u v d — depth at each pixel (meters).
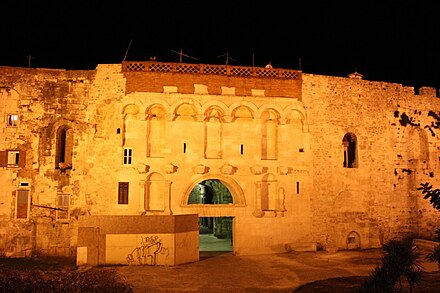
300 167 34.31
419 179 37.34
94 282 16.33
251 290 22.16
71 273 17.25
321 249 34.09
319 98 35.38
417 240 33.81
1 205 31.83
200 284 23.34
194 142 32.94
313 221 34.12
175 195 32.28
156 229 28.45
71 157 33.59
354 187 35.41
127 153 32.44
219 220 44.78
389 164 36.59
